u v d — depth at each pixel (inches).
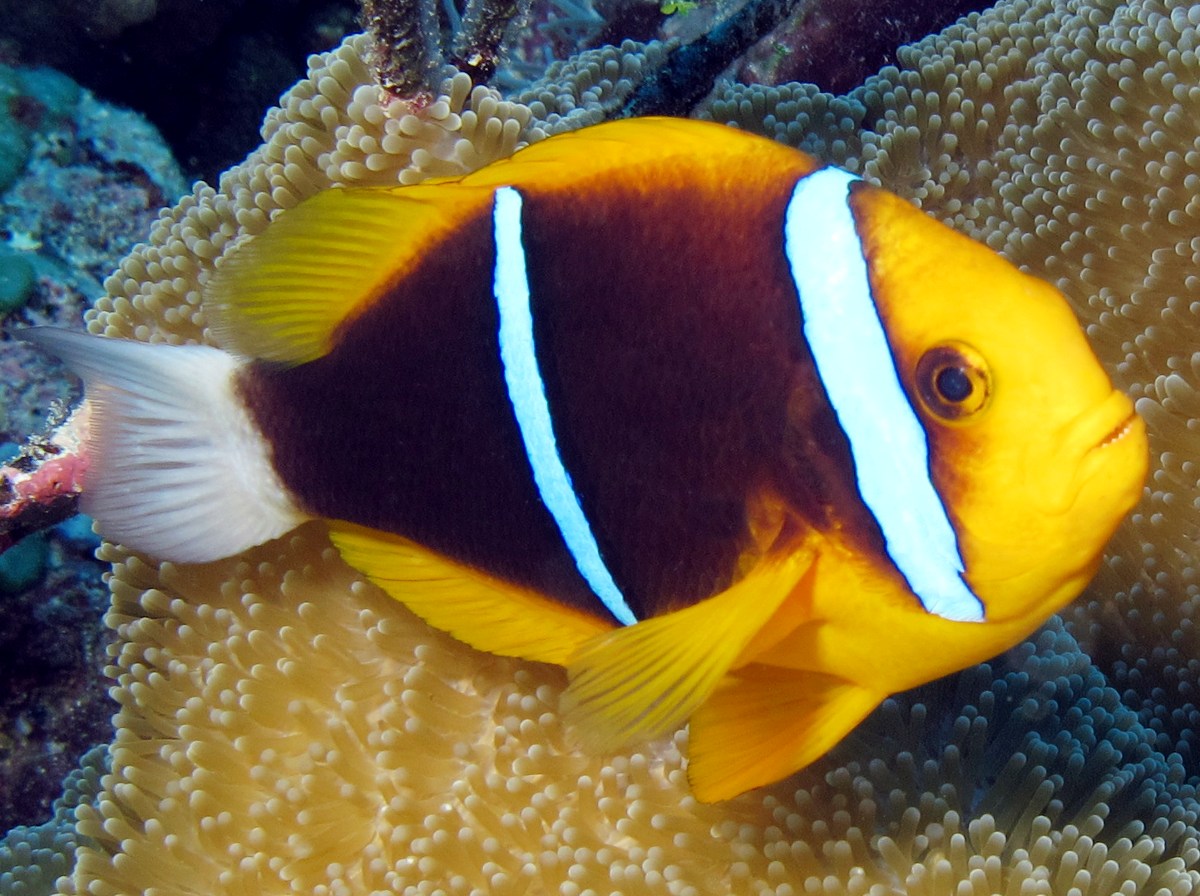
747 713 8.0
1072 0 15.1
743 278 7.3
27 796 18.0
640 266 7.4
